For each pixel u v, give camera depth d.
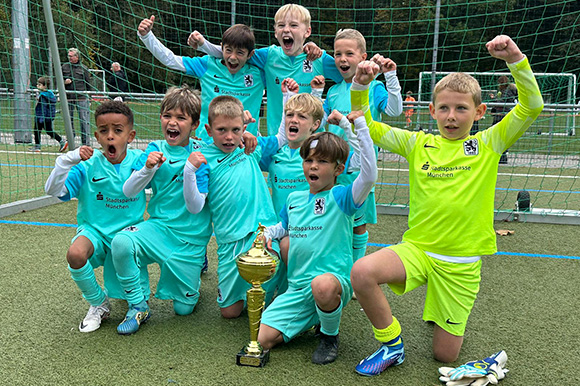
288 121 2.86
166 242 2.71
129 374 2.09
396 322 2.21
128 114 2.68
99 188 2.69
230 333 2.55
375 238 4.49
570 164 9.44
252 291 2.19
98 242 2.61
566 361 2.32
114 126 2.62
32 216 4.86
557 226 5.05
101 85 9.11
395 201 6.17
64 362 2.18
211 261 3.78
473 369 2.09
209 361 2.23
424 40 16.05
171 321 2.69
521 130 2.20
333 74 3.67
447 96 2.25
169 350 2.33
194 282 2.77
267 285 2.72
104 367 2.15
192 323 2.67
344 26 15.71
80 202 2.72
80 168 2.67
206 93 3.80
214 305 2.96
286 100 3.18
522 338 2.56
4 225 4.47
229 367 2.18
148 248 2.61
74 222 4.65
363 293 2.12
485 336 2.57
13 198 5.55
